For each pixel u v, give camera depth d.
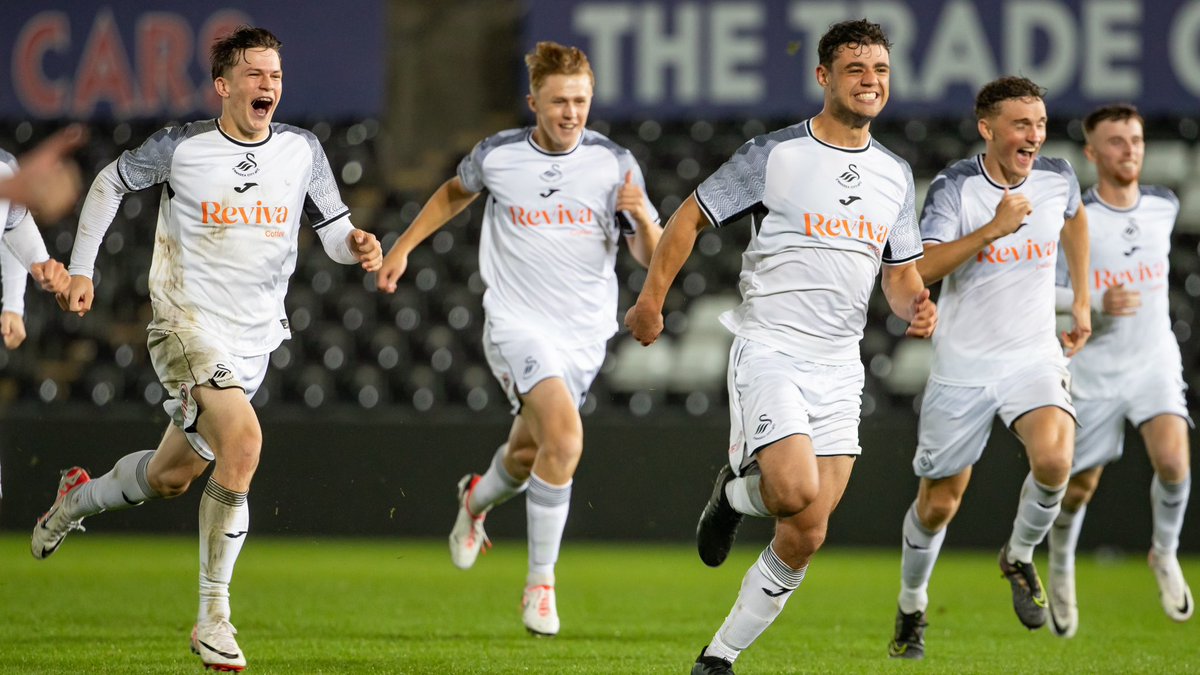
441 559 33.41
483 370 45.06
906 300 16.33
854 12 45.91
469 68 50.34
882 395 44.31
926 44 45.62
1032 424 18.70
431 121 50.44
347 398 44.59
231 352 16.92
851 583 29.41
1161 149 48.78
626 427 36.72
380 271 21.28
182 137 16.69
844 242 15.55
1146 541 35.91
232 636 15.55
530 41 47.16
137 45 47.16
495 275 21.39
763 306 15.85
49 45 47.34
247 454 15.73
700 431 36.56
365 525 36.78
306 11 47.31
